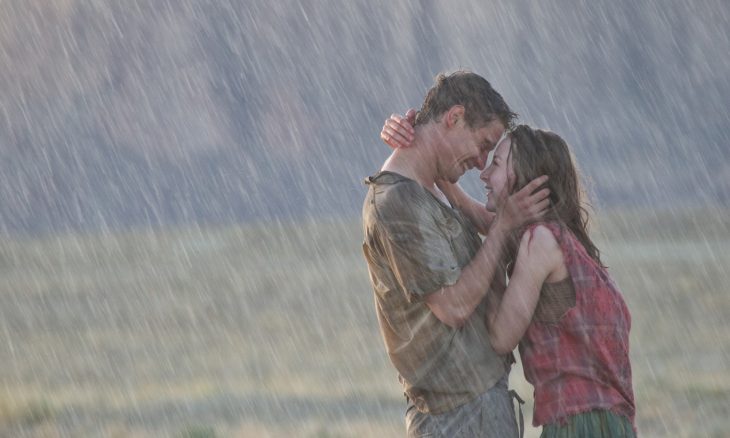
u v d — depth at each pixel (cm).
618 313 1123
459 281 1098
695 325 5256
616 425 1102
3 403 3027
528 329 1140
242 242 15562
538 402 1134
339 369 4147
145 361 4691
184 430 2609
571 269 1109
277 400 3247
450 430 1123
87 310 7338
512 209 1120
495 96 1162
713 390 3152
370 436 2588
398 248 1098
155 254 13788
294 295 7912
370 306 7000
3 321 6744
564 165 1152
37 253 14462
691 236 13725
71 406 3166
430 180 1174
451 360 1120
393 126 1163
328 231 18150
